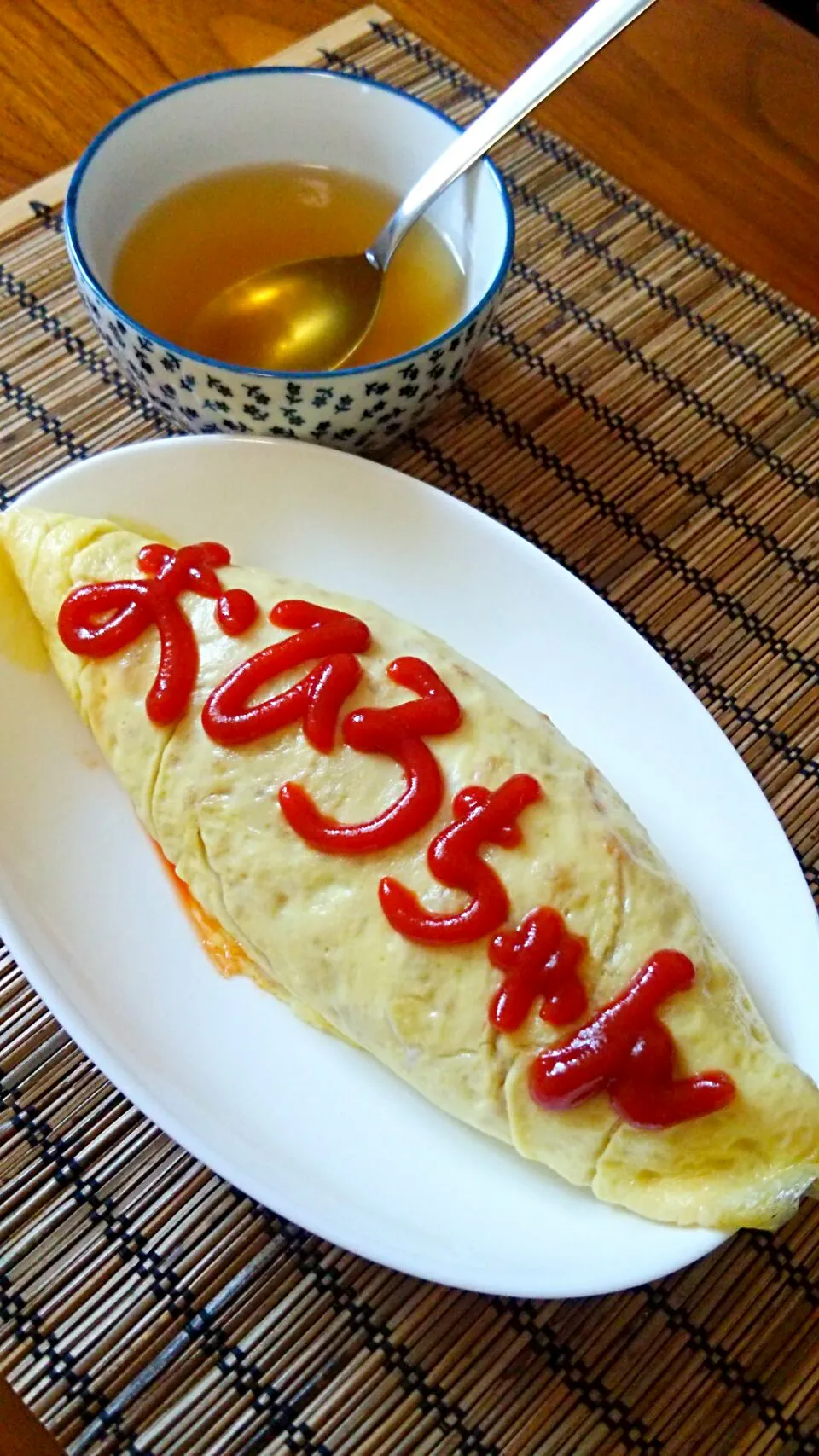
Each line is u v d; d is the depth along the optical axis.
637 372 0.37
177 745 0.28
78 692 0.29
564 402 0.36
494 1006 0.25
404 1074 0.26
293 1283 0.25
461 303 0.33
